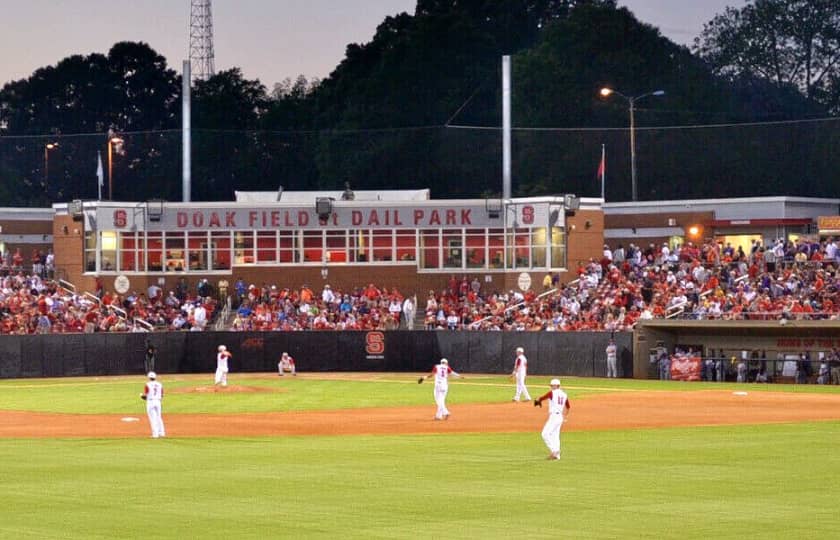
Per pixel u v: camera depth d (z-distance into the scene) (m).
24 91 148.50
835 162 120.25
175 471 32.28
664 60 127.19
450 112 129.75
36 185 142.25
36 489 29.12
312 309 88.19
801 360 72.00
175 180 139.88
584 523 24.33
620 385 69.19
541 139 121.94
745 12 138.12
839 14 134.75
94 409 53.97
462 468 32.53
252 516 25.27
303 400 58.44
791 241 89.25
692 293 80.25
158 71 152.25
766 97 132.88
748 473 31.27
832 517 24.88
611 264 90.69
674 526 23.97
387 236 92.56
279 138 138.75
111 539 22.95
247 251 92.62
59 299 86.44
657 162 121.62
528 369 79.56
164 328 86.12
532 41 140.62
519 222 91.12
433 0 142.75
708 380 74.06
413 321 87.50
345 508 26.19
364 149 129.12
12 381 75.00
